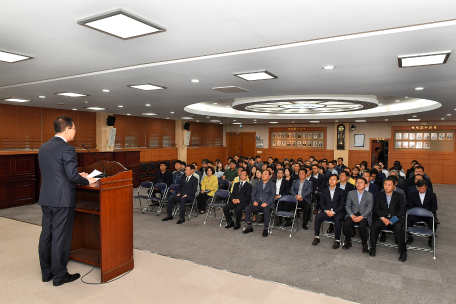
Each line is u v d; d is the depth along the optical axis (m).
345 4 2.53
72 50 3.90
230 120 15.99
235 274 4.21
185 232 6.26
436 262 4.78
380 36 3.24
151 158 14.56
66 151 3.61
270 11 2.69
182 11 2.70
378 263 4.73
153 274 4.14
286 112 13.38
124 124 13.41
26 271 4.19
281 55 3.99
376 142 16.30
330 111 12.65
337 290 3.80
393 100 10.53
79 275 4.00
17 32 3.26
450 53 3.81
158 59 4.32
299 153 18.19
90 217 4.64
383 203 5.25
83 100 8.54
